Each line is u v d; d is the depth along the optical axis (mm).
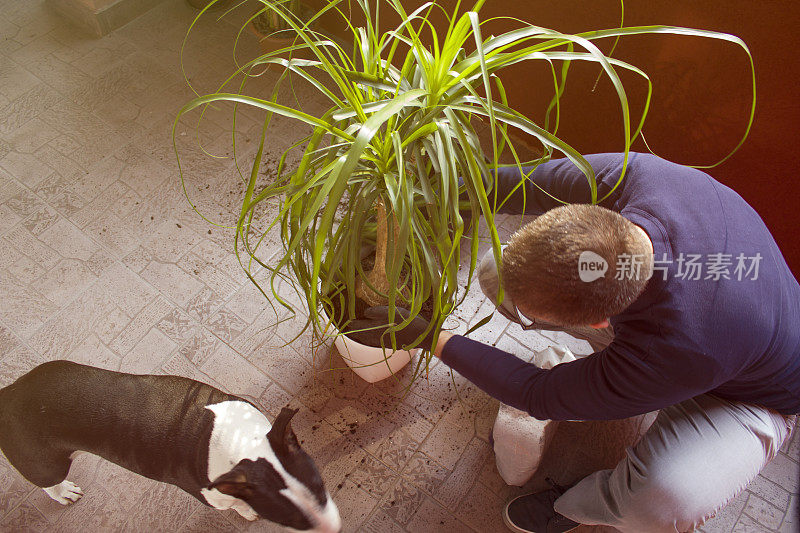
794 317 1524
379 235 1673
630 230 1306
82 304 2422
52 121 2908
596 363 1495
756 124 2070
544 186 1729
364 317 1902
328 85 3041
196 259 2529
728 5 1887
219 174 2758
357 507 2094
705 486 1671
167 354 2330
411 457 2180
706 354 1385
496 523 2092
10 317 2387
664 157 2424
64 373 1777
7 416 1728
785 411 1670
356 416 2242
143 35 3215
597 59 1135
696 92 2135
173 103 2980
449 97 1337
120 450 1748
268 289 2467
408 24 1272
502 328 2420
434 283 1331
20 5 3309
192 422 1746
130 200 2678
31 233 2580
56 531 2031
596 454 2215
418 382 2307
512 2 2395
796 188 2135
